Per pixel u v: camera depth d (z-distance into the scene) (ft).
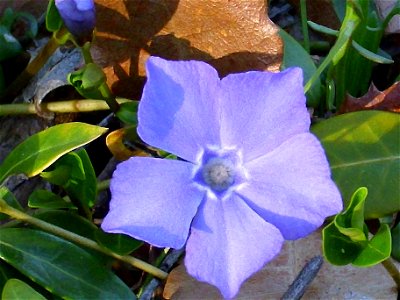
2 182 0.24
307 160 0.20
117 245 0.23
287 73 0.20
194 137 0.21
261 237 0.20
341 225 0.22
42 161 0.22
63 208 0.25
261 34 0.25
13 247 0.23
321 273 0.24
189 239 0.20
